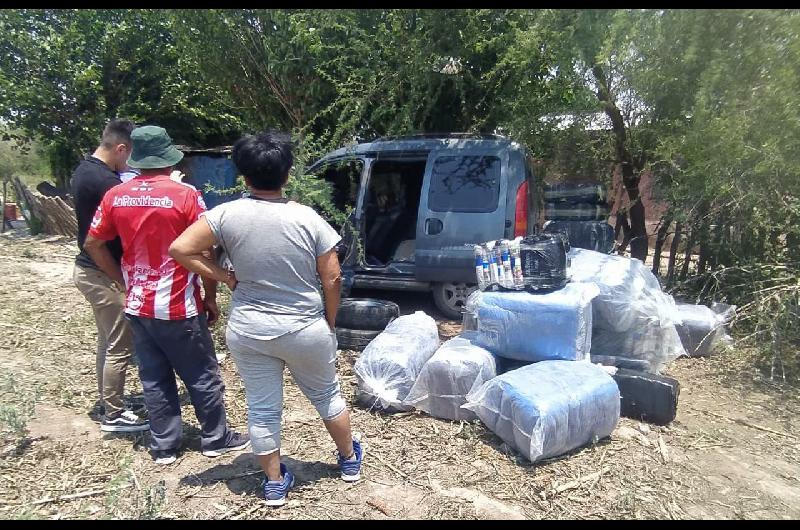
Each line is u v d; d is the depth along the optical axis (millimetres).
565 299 3797
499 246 4090
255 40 7566
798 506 3051
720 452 3594
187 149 10820
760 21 4855
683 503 3045
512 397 3336
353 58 6742
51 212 11797
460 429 3693
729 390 4551
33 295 6910
